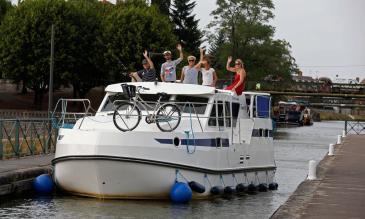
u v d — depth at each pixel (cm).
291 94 9069
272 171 2189
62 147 1697
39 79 6456
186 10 8856
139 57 6450
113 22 6631
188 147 1689
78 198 1712
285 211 1282
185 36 8750
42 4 6506
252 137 2019
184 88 1819
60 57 6406
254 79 8412
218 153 1792
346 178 2034
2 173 1709
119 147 1606
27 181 1795
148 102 1800
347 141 4578
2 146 2088
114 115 1673
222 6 8569
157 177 1645
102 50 6675
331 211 1302
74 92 7025
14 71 6444
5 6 7944
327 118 17238
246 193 1988
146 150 1622
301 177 2586
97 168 1623
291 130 8225
